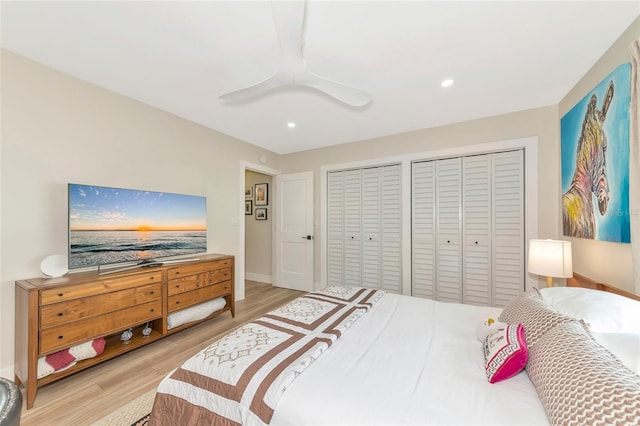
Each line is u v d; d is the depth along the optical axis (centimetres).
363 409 85
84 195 199
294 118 293
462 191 310
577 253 215
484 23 152
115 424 143
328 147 403
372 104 259
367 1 136
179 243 270
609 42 166
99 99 223
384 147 356
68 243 189
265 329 142
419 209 335
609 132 164
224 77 211
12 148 179
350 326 151
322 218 404
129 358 211
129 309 207
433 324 156
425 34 161
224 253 343
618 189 154
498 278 291
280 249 440
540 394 87
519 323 123
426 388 95
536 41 167
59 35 162
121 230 221
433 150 322
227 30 158
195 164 306
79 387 174
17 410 64
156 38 165
